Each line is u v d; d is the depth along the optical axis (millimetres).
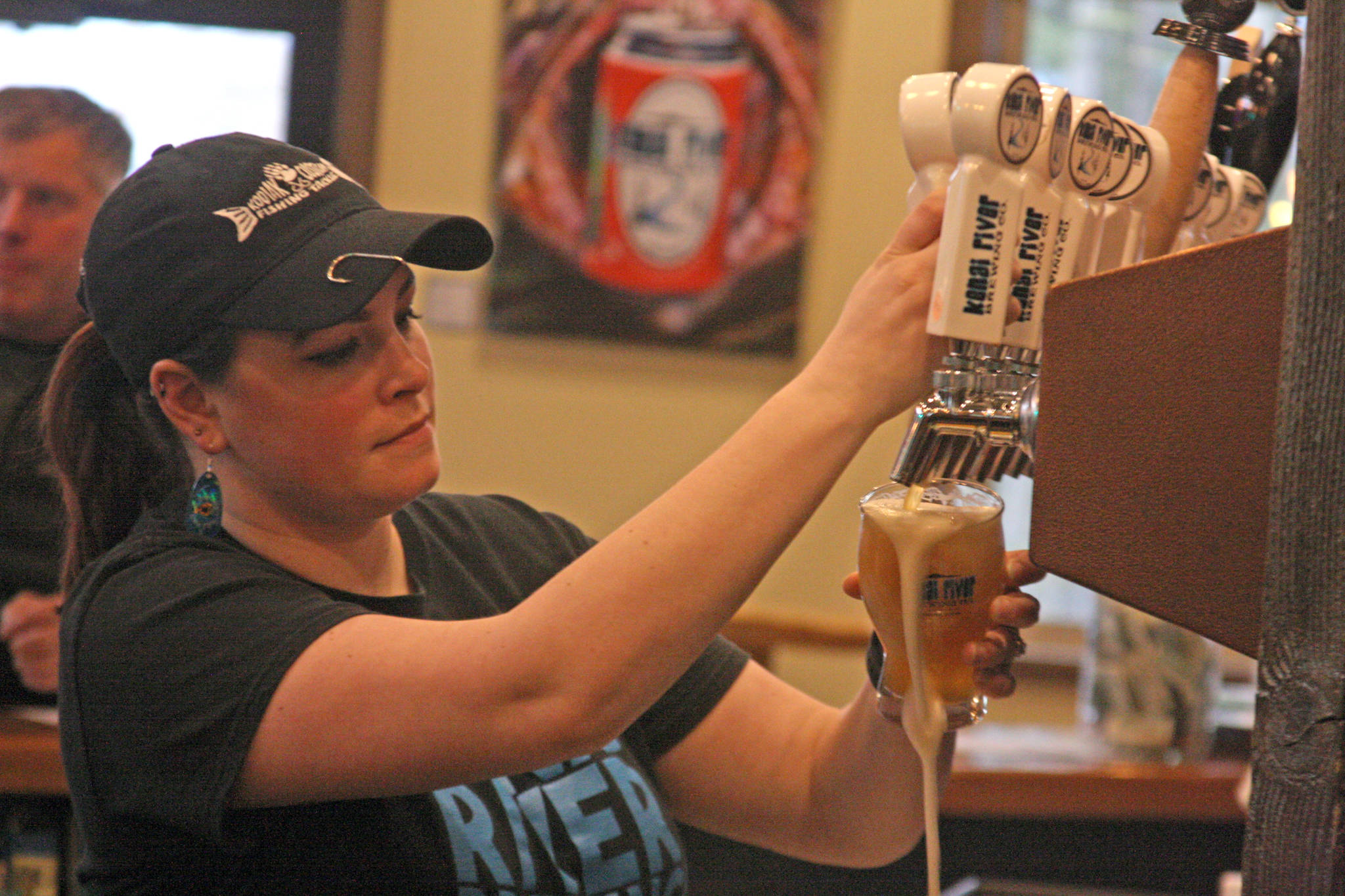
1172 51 10117
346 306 2795
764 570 2512
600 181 9438
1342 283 1825
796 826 3719
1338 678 1830
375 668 2586
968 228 2408
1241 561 2105
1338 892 1817
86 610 2969
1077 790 6414
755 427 2555
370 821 3025
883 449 9516
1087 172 2520
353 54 9164
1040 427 2330
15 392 5711
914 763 3422
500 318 9438
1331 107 1834
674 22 9367
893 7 9531
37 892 5703
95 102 6414
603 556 2523
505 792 3307
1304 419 1880
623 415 9570
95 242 3051
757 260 9570
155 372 3008
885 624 2818
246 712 2664
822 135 9531
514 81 9336
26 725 5734
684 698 3770
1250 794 1958
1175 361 2162
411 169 9320
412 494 3025
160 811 2779
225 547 3066
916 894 6496
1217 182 2943
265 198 2934
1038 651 9602
